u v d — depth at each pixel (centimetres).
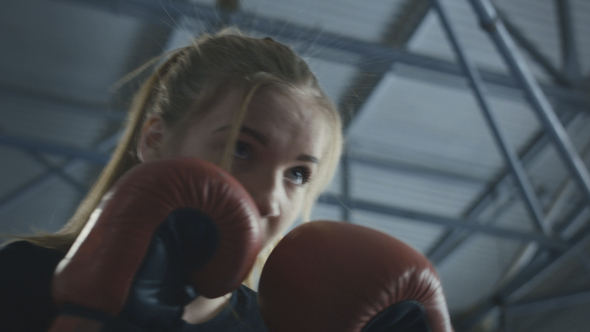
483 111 452
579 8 512
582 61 542
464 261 754
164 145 87
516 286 684
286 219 82
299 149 79
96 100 630
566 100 510
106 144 627
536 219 544
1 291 74
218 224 65
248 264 67
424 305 76
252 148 77
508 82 493
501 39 412
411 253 78
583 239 548
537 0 503
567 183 644
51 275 77
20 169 690
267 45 91
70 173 677
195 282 68
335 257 75
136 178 64
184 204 64
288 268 76
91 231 62
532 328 931
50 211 737
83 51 585
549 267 630
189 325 79
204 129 81
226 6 384
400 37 541
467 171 660
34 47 589
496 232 542
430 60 469
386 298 73
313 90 87
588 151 614
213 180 65
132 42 564
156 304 62
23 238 87
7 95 628
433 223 545
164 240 63
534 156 621
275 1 513
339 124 97
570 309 891
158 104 94
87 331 57
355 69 518
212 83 84
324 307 72
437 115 600
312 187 104
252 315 94
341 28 536
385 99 583
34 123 659
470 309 779
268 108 78
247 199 67
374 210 547
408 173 657
